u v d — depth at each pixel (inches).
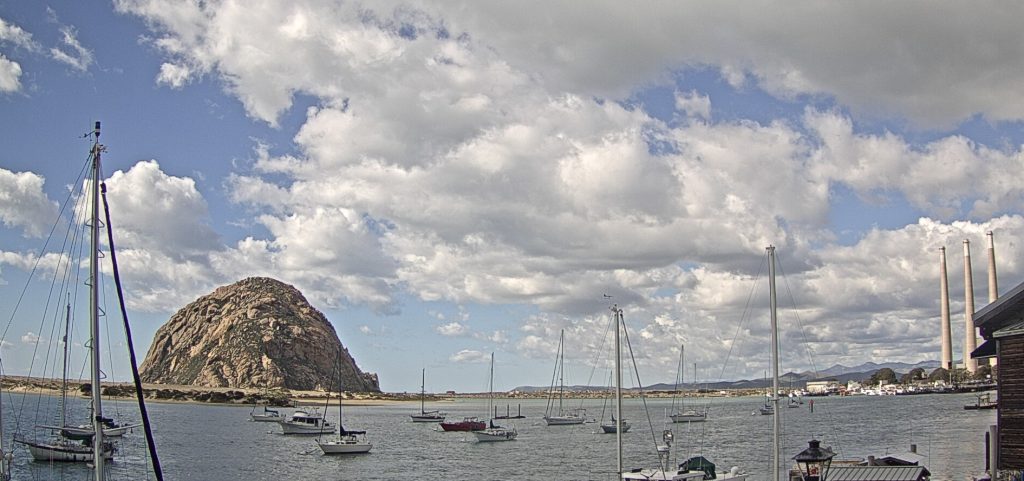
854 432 6422.2
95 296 1491.1
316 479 3956.7
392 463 4633.4
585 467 4352.9
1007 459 1382.9
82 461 3843.5
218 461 4591.5
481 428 6983.3
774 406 1753.2
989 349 1569.9
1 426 2027.6
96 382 1488.7
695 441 5915.4
